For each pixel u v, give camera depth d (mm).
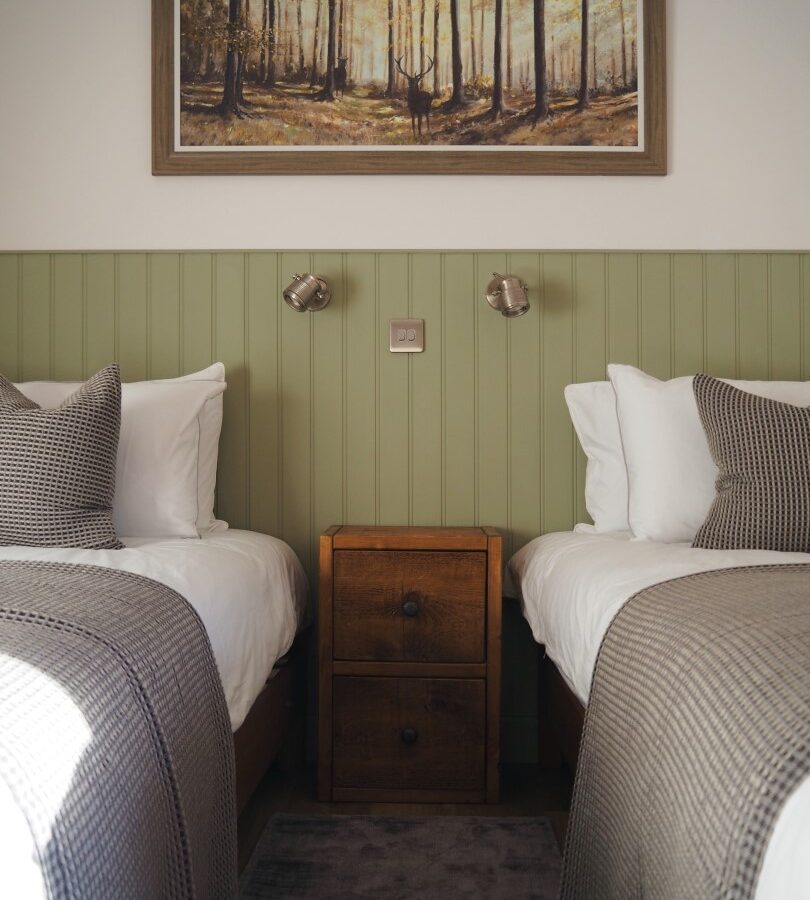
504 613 2443
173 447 2084
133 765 1007
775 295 2445
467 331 2447
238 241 2455
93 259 2461
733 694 915
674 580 1434
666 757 1003
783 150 2439
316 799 2102
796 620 1042
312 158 2432
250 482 2465
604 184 2447
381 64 2434
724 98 2439
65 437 1761
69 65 2449
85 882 828
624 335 2449
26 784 772
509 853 1782
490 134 2432
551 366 2447
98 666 1042
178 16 2434
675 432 2000
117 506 2006
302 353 2455
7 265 2459
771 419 1797
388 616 2100
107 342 2463
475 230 2447
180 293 2457
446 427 2455
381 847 1811
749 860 740
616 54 2420
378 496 2461
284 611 1995
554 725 2105
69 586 1299
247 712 1634
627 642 1287
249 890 1612
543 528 2451
